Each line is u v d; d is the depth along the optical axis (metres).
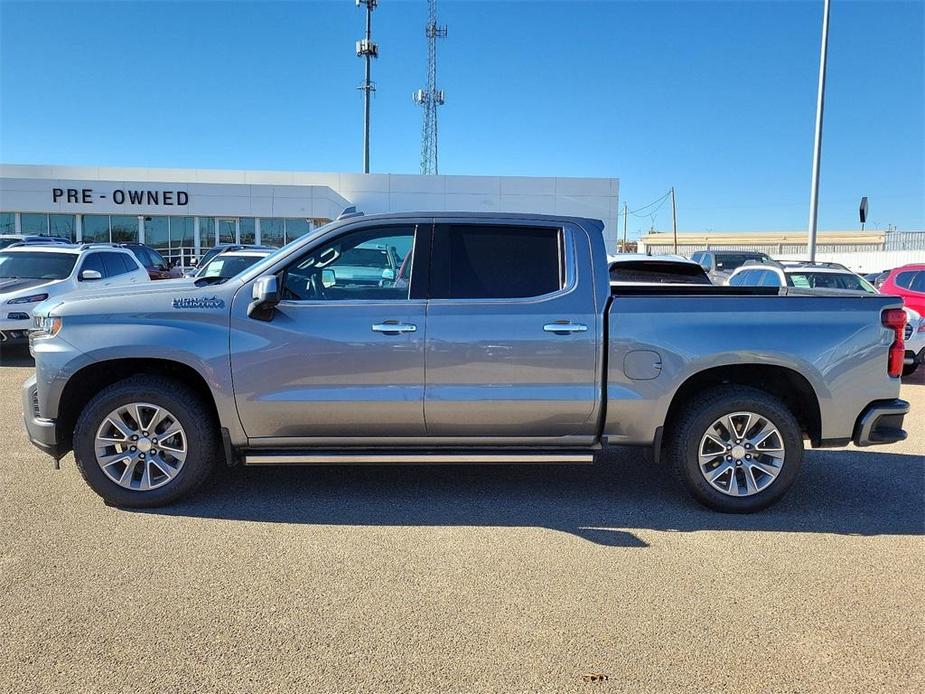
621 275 9.73
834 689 2.77
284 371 4.42
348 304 4.48
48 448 4.48
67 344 4.37
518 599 3.45
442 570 3.76
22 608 3.28
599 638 3.11
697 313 4.54
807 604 3.44
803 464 5.91
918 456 6.19
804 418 4.87
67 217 34.44
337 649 2.99
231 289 4.50
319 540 4.12
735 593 3.54
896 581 3.70
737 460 4.62
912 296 10.68
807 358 4.51
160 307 4.43
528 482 5.27
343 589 3.53
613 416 4.57
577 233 4.65
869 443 4.61
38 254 11.54
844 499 5.00
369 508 4.67
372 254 4.63
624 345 4.50
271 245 35.19
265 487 5.03
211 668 2.84
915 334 10.37
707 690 2.75
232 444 4.53
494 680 2.79
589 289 4.57
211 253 19.52
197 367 4.37
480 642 3.06
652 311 4.52
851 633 3.18
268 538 4.14
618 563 3.88
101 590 3.46
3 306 10.12
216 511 4.55
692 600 3.46
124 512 4.48
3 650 2.93
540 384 4.51
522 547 4.08
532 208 39.66
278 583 3.58
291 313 4.45
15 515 4.40
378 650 2.99
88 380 4.60
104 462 4.45
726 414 4.55
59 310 4.44
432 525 4.39
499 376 4.48
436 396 4.47
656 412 4.55
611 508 4.74
